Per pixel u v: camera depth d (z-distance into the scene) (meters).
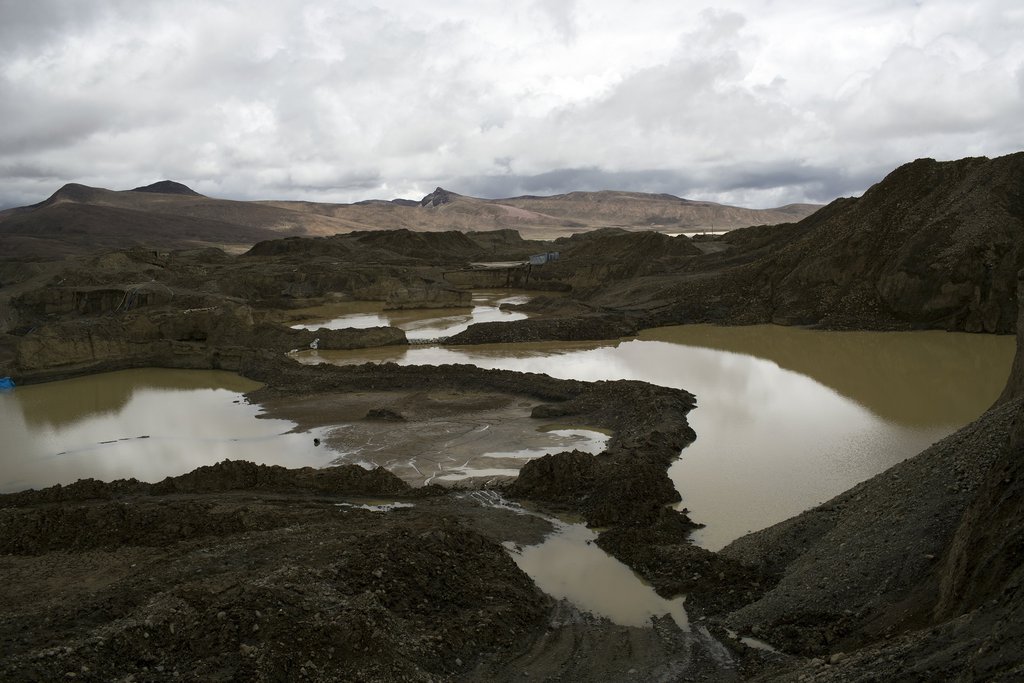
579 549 22.84
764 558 19.88
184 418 41.25
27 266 97.50
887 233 66.88
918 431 33.91
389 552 18.50
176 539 22.48
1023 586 10.98
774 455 31.16
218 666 13.91
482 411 39.41
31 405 45.69
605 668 15.81
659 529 23.75
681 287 74.75
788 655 15.37
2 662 13.90
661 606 19.02
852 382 44.22
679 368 49.72
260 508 24.53
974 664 9.85
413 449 33.50
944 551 15.77
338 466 28.77
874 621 15.27
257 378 50.50
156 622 15.25
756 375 46.81
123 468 33.47
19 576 20.47
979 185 65.31
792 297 67.50
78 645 14.48
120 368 54.75
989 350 52.12
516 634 17.14
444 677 15.10
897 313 61.91
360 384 45.72
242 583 17.00
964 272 59.25
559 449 32.94
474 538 20.34
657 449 31.11
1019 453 14.10
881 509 18.59
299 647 14.39
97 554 21.69
